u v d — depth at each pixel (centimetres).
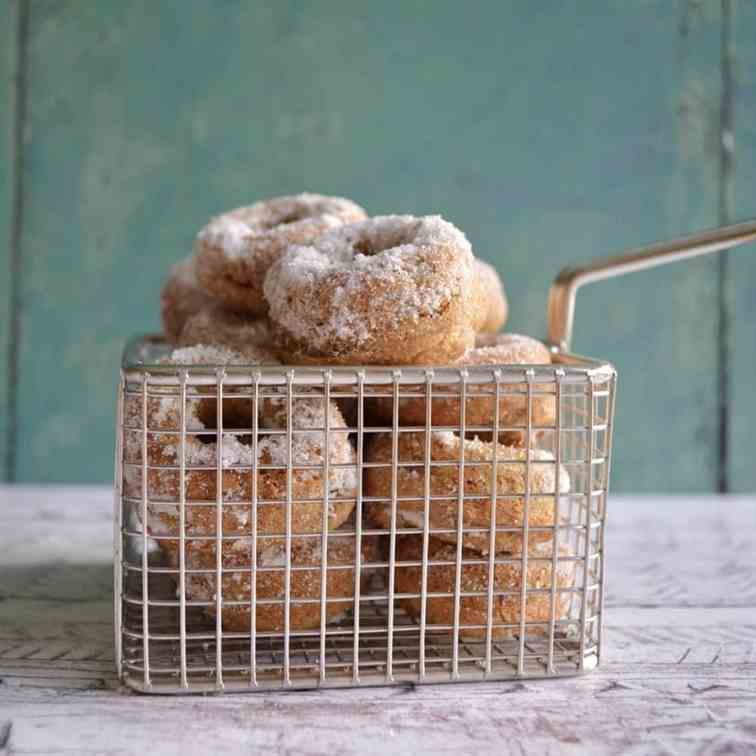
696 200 77
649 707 37
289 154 75
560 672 38
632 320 78
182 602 36
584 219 76
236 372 36
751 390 79
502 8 75
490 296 48
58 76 74
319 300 37
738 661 40
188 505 37
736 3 76
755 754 34
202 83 74
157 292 76
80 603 45
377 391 38
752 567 51
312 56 74
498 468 38
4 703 36
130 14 74
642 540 55
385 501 38
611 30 75
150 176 75
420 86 75
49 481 77
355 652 37
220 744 34
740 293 78
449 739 35
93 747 34
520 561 38
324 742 34
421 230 39
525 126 76
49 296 76
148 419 37
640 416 79
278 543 38
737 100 76
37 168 74
